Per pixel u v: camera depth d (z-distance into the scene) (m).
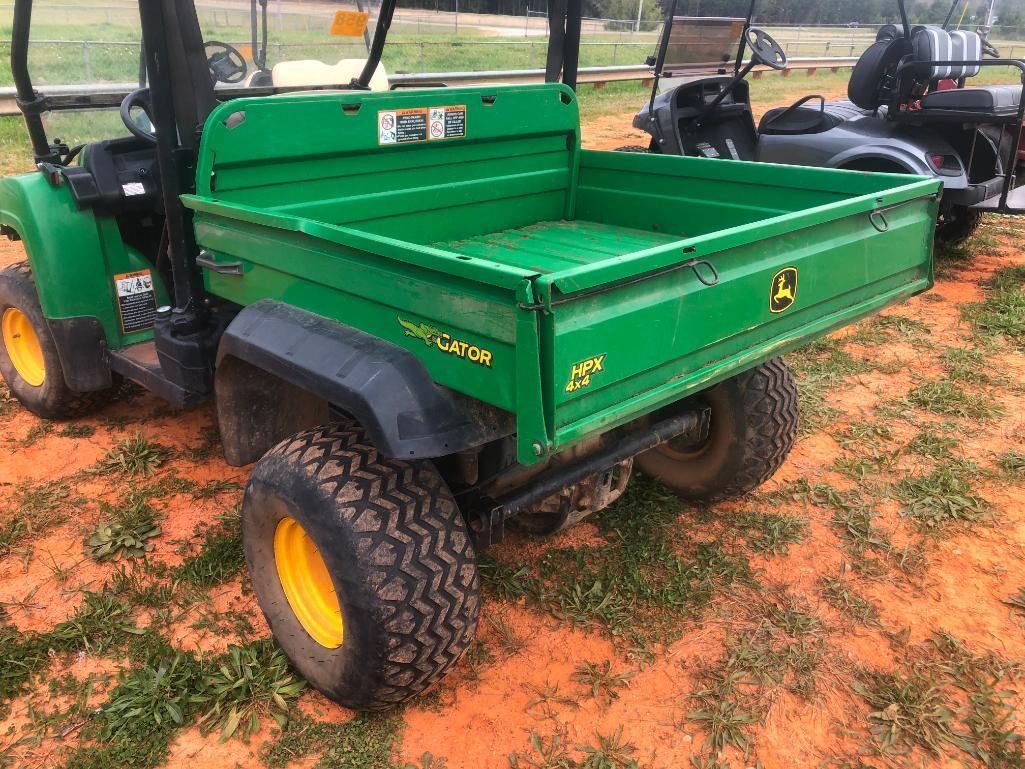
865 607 2.83
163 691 2.40
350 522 2.06
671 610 2.81
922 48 5.79
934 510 3.39
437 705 2.41
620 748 2.26
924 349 5.18
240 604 2.80
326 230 2.13
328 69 4.05
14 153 8.95
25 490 3.42
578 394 1.84
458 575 2.12
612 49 20.98
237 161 2.62
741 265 2.21
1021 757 2.27
